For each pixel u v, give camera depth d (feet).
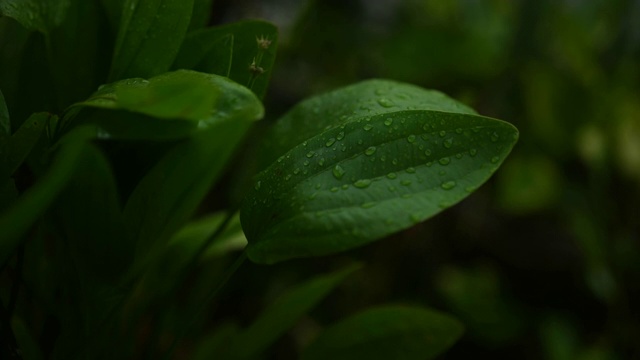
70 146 1.21
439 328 1.83
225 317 3.64
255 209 1.42
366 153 1.38
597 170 3.86
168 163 1.46
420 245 4.15
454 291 3.90
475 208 4.50
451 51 4.35
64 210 1.47
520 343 4.01
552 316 3.60
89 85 1.70
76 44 1.69
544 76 4.11
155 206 1.49
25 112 1.65
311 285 1.86
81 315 1.61
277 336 1.85
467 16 5.04
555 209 4.31
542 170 4.06
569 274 4.20
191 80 1.28
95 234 1.48
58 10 1.66
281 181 1.40
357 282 3.94
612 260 3.58
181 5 1.55
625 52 4.63
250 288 3.67
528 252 4.30
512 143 1.35
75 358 1.54
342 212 1.32
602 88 4.05
